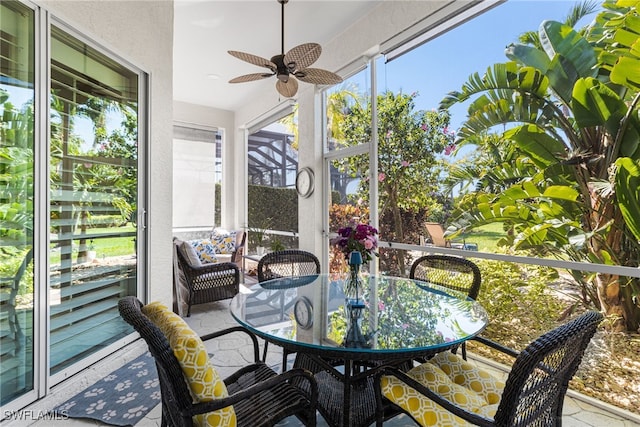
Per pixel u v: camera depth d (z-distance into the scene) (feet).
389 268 11.51
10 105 6.01
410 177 10.62
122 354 8.45
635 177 5.84
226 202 21.63
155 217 9.88
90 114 7.86
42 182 6.50
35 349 6.35
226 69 15.46
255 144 20.74
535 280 7.91
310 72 9.27
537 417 3.65
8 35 5.99
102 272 8.23
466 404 4.28
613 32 6.35
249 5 10.72
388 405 4.80
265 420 4.14
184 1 10.47
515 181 7.85
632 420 6.17
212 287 12.72
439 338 4.71
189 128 20.24
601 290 6.84
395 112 11.05
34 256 6.37
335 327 5.20
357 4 10.85
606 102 6.17
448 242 9.44
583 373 7.08
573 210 6.99
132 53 8.95
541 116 7.33
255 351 5.82
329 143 14.34
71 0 7.14
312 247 14.69
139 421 6.05
